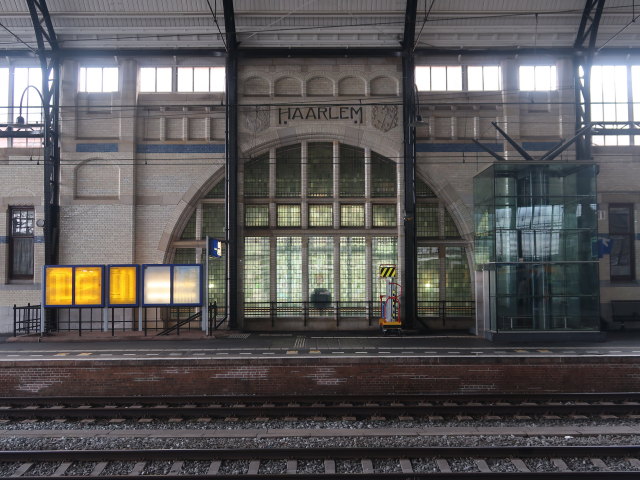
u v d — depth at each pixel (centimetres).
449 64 1852
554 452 763
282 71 1842
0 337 1645
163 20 1775
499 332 1509
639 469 729
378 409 1000
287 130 1839
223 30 1791
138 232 1816
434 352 1282
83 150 1808
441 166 1844
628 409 1002
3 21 1773
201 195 1850
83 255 1794
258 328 1838
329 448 764
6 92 1848
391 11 1755
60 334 1633
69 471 736
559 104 1827
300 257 1881
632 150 1852
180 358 1176
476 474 684
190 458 762
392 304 1677
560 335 1516
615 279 1844
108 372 1169
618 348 1357
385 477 686
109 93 1825
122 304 1623
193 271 1639
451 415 996
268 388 1168
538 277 1540
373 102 1847
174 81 1847
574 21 1781
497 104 1827
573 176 1577
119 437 861
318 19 1773
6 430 934
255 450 763
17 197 1809
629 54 1828
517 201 1563
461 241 1864
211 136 1841
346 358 1174
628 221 1859
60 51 1780
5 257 1798
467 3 1739
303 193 1873
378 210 1892
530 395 1090
